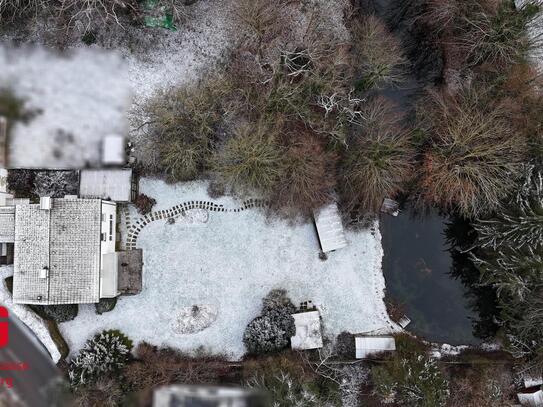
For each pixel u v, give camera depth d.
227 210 33.00
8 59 32.78
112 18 32.53
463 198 30.62
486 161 29.95
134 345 31.97
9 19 32.31
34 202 31.94
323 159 31.31
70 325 31.88
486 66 31.66
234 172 30.86
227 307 32.59
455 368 32.25
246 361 31.25
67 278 29.06
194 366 31.14
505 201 30.28
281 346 31.27
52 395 30.77
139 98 32.84
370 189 30.81
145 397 30.20
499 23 30.16
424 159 31.20
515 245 29.31
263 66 32.88
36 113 32.62
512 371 32.38
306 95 30.98
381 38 32.88
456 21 32.50
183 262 32.66
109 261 30.33
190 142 31.56
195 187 32.88
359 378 31.91
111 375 30.27
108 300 31.48
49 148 32.47
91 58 32.94
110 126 32.72
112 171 31.45
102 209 29.72
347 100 31.61
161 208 32.72
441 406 29.30
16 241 29.06
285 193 32.09
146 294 32.34
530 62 32.00
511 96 31.02
